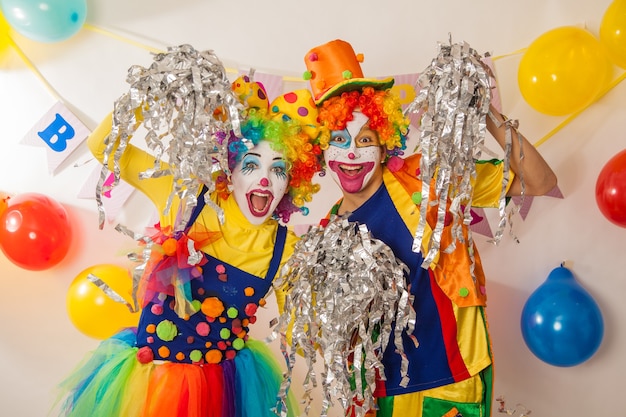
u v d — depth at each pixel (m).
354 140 1.97
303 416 1.93
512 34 2.60
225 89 1.80
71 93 2.52
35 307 2.51
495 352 2.62
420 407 1.91
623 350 2.57
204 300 1.94
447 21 2.59
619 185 2.27
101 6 2.52
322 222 2.02
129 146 1.96
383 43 2.58
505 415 2.62
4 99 2.51
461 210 2.03
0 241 2.28
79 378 1.92
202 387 1.89
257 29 2.56
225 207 2.00
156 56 1.81
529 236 2.61
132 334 2.02
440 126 1.78
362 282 1.82
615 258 2.57
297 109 1.99
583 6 2.58
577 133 2.58
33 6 2.23
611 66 2.55
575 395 2.59
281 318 1.91
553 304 2.36
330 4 2.57
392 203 2.00
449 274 1.91
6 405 2.48
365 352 1.91
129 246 2.06
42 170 2.52
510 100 2.60
